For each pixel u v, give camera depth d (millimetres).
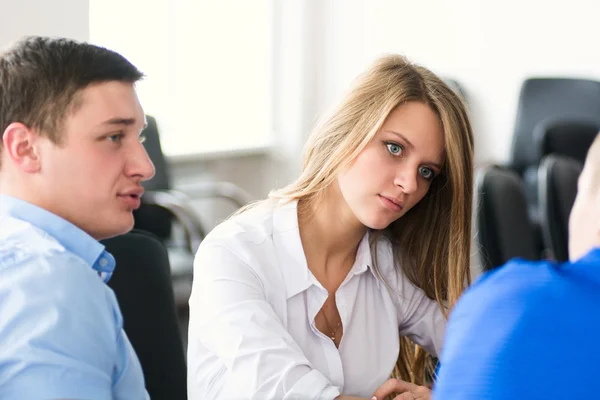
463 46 7523
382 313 2174
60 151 1345
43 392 1166
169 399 2129
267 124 7500
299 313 2047
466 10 7469
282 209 2082
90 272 1283
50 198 1358
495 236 3461
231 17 7109
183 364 2166
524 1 7258
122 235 2170
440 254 2154
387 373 2143
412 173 1938
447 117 1935
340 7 7621
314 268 2082
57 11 3988
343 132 1970
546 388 1053
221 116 7145
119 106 1369
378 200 1954
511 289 1116
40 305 1206
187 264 4895
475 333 1111
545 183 3674
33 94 1329
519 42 7320
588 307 1077
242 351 1862
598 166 1262
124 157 1390
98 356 1240
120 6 6246
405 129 1921
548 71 7238
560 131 5922
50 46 1361
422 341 2270
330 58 7660
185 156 6531
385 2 7691
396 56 2000
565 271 1135
